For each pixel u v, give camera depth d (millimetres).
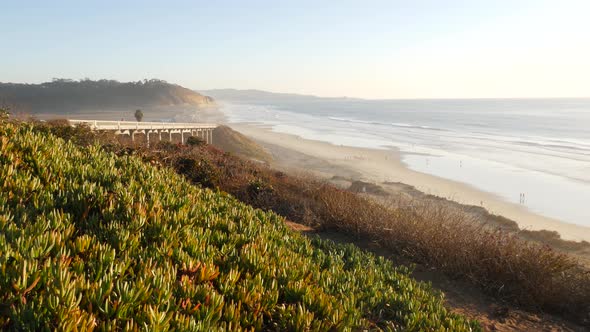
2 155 5148
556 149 64438
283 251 5117
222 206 6758
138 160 7781
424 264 8156
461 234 8312
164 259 3670
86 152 7297
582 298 6645
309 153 60375
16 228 3291
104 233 3951
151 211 4602
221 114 186500
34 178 4590
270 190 13211
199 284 3514
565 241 19875
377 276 5852
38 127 12164
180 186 6965
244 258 4285
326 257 5984
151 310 2635
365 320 4055
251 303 3496
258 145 66375
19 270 2684
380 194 30828
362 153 60062
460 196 34375
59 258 3104
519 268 7102
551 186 38250
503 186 38219
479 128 108625
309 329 3445
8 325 2387
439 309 5035
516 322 6066
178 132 53219
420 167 48250
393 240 8922
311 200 12883
